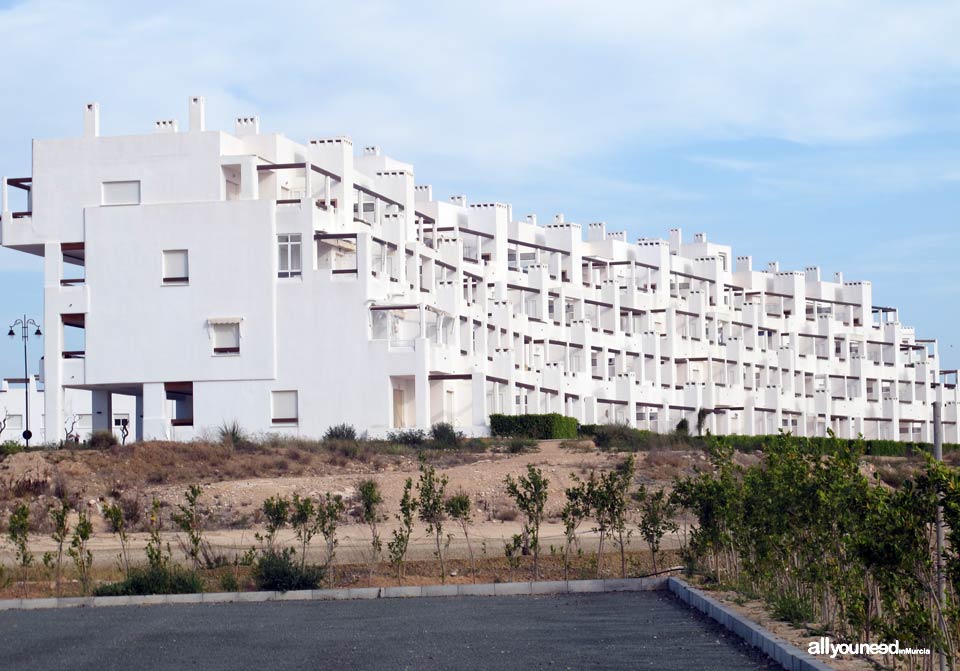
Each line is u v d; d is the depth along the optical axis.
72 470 47.91
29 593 26.72
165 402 68.12
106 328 68.88
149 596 25.62
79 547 28.08
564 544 34.81
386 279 70.06
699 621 20.61
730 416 104.25
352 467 52.41
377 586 26.86
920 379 128.50
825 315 123.44
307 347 67.00
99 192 70.62
